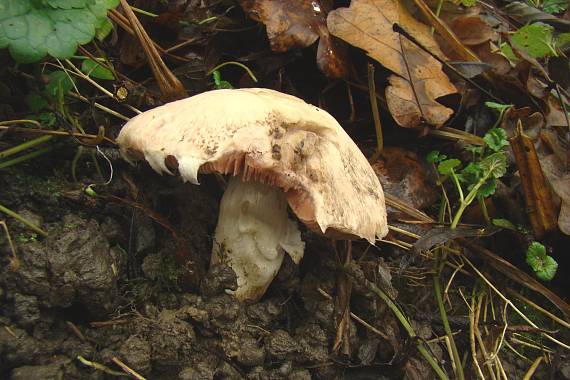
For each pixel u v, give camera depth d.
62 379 0.25
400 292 0.31
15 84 0.29
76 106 0.30
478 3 0.40
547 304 0.32
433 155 0.33
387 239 0.32
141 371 0.25
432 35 0.34
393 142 0.35
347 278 0.29
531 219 0.32
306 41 0.32
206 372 0.26
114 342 0.26
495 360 0.30
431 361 0.28
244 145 0.24
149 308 0.27
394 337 0.29
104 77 0.29
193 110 0.25
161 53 0.33
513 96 0.35
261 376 0.27
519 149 0.31
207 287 0.27
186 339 0.26
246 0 0.32
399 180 0.34
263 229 0.27
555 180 0.31
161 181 0.30
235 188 0.27
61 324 0.26
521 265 0.33
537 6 0.43
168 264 0.28
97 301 0.26
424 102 0.33
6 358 0.24
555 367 0.30
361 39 0.33
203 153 0.24
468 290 0.32
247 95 0.25
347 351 0.28
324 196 0.25
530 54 0.34
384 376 0.28
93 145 0.28
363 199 0.26
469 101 0.35
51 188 0.27
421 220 0.33
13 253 0.25
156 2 0.33
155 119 0.25
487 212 0.33
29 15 0.25
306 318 0.29
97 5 0.26
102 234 0.26
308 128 0.26
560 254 0.33
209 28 0.33
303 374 0.27
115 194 0.28
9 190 0.27
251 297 0.28
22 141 0.27
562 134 0.34
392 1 0.34
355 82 0.34
